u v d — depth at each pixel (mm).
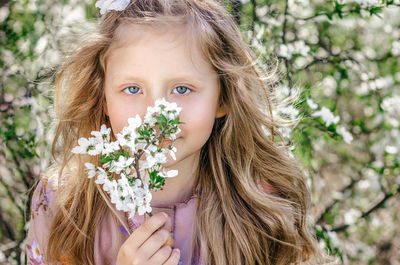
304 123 2129
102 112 1421
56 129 1535
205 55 1193
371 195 3084
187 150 1181
